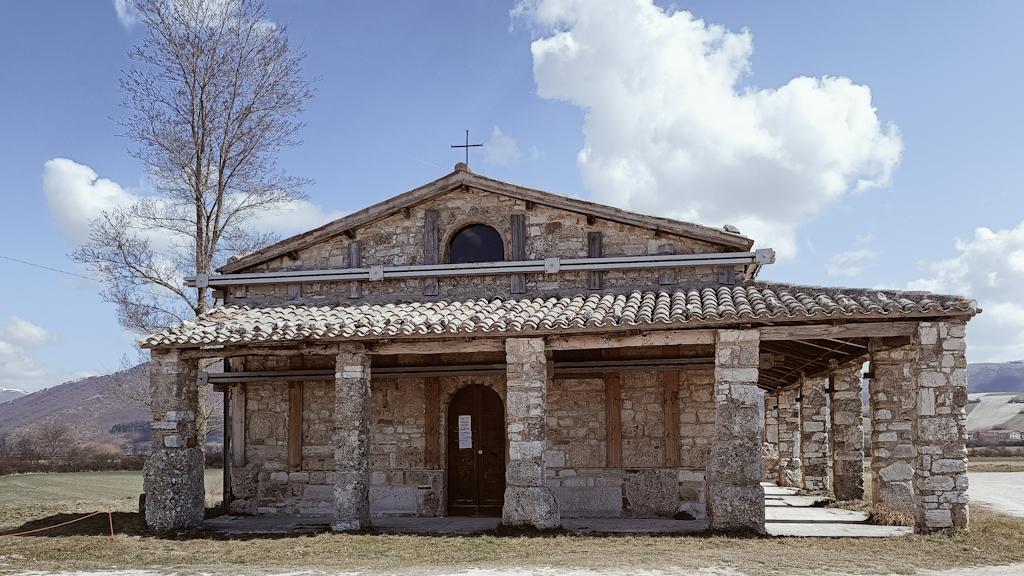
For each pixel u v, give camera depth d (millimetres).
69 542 11867
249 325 13898
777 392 23109
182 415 13719
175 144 20422
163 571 9883
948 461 11523
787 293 12898
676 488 14695
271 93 21391
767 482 24156
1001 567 9453
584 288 14797
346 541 11633
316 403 16188
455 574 9375
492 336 12797
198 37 20531
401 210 15641
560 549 10742
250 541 11883
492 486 15695
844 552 10281
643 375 15172
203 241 20844
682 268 14562
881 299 11938
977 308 11438
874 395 14430
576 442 15195
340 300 15570
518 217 15297
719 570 9320
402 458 15820
